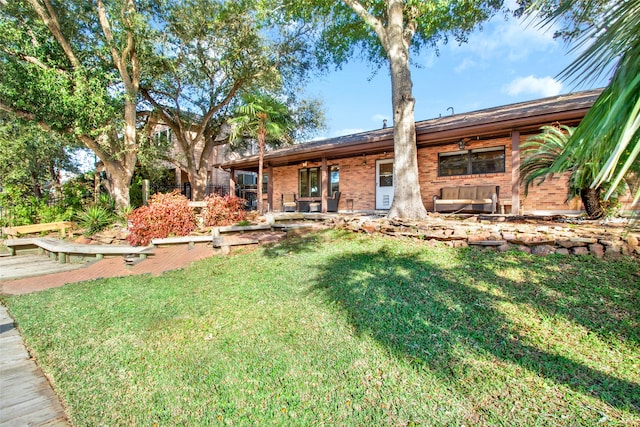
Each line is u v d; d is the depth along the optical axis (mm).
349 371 2322
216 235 6949
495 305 3074
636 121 985
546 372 2176
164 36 11734
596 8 1297
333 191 12992
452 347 2529
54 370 2467
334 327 2967
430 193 10344
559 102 7398
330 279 4109
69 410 2016
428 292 3455
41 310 3770
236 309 3490
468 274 3814
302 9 9367
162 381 2285
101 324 3273
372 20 7781
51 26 9281
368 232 6301
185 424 1879
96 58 10617
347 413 1921
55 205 11398
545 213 8008
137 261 6031
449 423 1812
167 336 2957
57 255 6871
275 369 2383
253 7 10680
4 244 8430
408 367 2328
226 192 21594
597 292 3129
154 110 14836
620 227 4836
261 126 9891
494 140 9102
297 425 1848
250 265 5148
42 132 12195
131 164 10852
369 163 11836
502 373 2199
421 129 8453
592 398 1926
